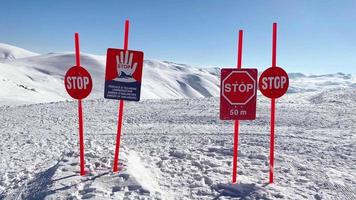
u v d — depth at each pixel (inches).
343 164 318.3
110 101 960.9
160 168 298.2
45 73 6712.6
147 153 365.7
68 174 260.2
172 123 604.4
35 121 654.5
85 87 261.7
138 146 410.6
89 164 283.6
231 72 245.8
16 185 267.4
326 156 346.9
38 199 223.0
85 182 243.9
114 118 678.5
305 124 566.6
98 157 305.3
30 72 5866.1
